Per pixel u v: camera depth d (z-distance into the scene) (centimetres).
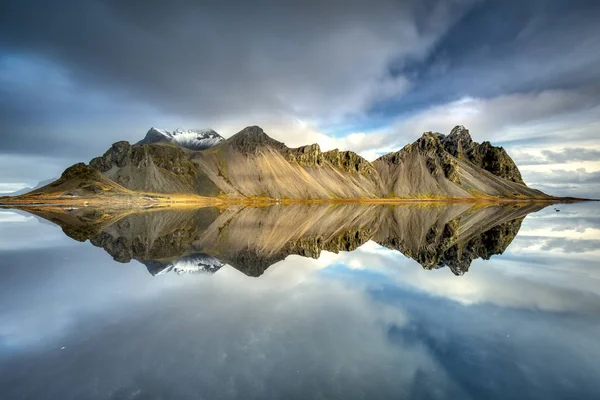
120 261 3178
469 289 2280
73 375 1202
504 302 2000
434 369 1244
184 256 3434
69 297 2075
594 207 16038
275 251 3819
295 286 2353
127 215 9088
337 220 8388
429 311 1842
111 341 1461
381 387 1133
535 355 1348
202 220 7850
